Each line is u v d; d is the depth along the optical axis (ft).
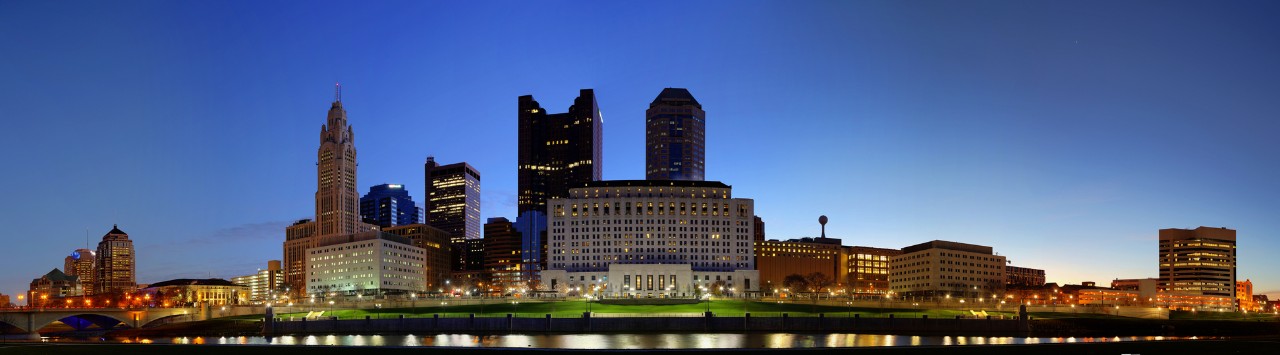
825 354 455.22
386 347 461.78
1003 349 464.65
